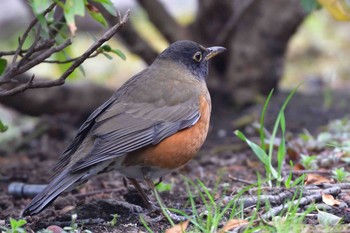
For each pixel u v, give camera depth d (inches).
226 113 651.5
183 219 354.6
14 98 619.2
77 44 920.3
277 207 339.3
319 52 944.3
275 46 655.8
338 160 439.8
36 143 637.3
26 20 973.8
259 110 637.9
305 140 506.9
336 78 830.5
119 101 383.6
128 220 358.9
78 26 925.8
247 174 462.0
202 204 383.9
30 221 370.9
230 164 506.3
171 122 376.8
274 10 645.9
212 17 645.3
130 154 366.0
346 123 554.3
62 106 645.3
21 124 757.9
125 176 382.3
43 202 330.3
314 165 430.9
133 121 371.6
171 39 647.1
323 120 611.2
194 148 386.3
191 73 418.6
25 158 588.4
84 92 652.1
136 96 383.9
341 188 374.0
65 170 346.6
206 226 319.3
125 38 642.2
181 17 958.4
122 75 909.2
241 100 657.0
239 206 351.9
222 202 362.6
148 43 648.4
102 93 662.5
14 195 442.9
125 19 349.7
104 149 353.1
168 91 388.2
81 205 377.1
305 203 348.2
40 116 652.7
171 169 380.2
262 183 398.0
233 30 651.5
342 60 906.7
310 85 804.0
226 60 668.1
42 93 628.1
